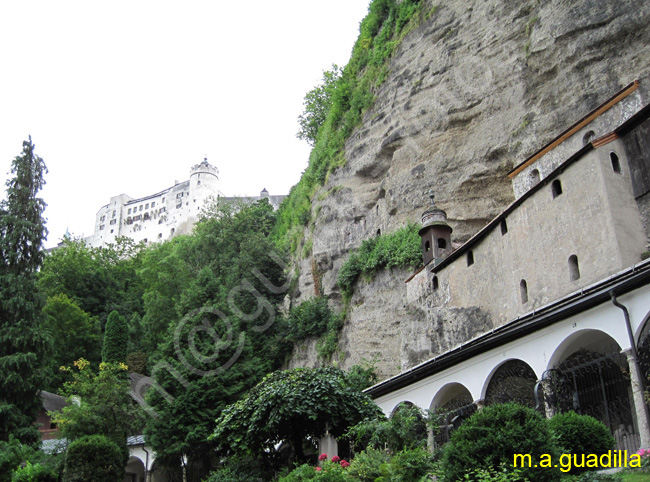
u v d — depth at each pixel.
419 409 14.97
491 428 10.27
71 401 30.42
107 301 58.22
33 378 30.80
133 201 132.38
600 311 13.10
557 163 23.69
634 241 17.95
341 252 40.00
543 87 28.11
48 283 56.06
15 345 31.22
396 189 35.38
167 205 126.56
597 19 25.78
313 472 14.24
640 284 12.20
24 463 25.77
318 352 38.16
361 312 34.66
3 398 29.86
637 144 19.06
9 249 34.97
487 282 23.86
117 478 22.98
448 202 31.81
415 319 29.02
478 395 15.87
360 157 40.28
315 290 42.00
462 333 24.58
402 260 32.09
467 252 25.67
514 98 29.81
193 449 27.38
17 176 37.72
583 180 19.34
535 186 21.27
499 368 15.82
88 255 64.50
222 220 55.25
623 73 24.38
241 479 19.22
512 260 22.33
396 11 43.25
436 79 35.44
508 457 9.84
